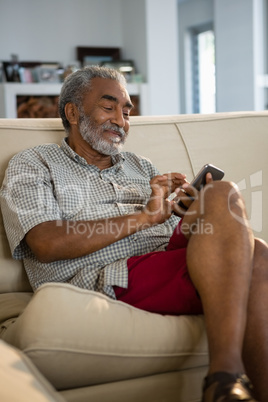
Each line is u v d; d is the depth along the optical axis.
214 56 7.09
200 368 1.23
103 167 1.71
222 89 7.03
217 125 2.04
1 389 0.89
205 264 1.17
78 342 1.10
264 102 6.61
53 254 1.39
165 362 1.18
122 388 1.14
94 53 6.84
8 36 6.53
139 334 1.16
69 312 1.11
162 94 6.32
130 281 1.38
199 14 7.65
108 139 1.64
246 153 2.04
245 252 1.17
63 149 1.66
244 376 1.03
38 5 6.63
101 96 1.63
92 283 1.41
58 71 6.18
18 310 1.45
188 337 1.20
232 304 1.10
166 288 1.30
